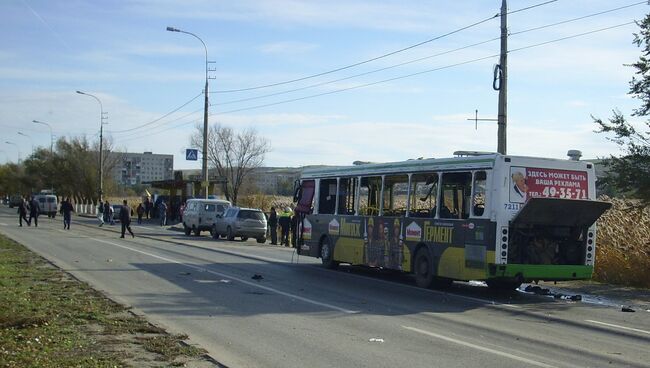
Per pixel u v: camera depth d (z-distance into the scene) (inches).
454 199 640.4
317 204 891.4
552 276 602.9
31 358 305.4
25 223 1908.2
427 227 669.9
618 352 380.2
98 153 3417.8
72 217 2699.3
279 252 1141.7
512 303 583.2
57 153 3494.1
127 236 1437.0
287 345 373.7
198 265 824.3
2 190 5201.8
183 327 421.1
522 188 595.8
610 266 768.3
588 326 470.6
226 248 1188.5
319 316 476.7
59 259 828.0
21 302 461.7
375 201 766.5
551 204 578.6
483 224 597.6
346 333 413.7
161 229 1872.5
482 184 605.3
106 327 394.6
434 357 350.6
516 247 592.4
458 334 421.1
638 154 753.0
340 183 841.5
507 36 865.5
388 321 463.5
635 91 756.0
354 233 798.5
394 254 721.0
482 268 594.9
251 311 490.3
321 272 807.7
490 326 456.1
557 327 462.6
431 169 673.6
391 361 338.6
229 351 354.9
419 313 506.3
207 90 1729.8
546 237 605.6
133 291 573.0
